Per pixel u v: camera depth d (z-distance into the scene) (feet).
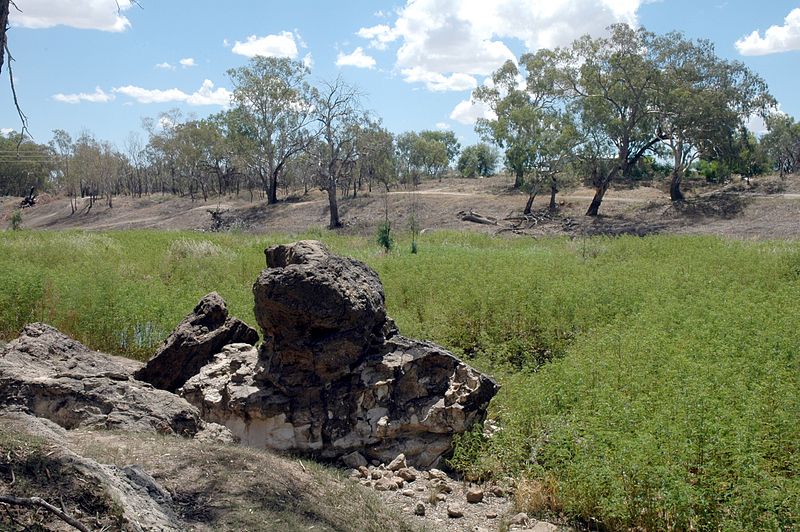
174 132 263.29
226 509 17.52
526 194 193.36
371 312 27.81
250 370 28.76
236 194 257.14
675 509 18.93
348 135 178.29
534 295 48.62
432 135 365.81
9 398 24.67
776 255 69.41
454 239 125.90
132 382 26.76
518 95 191.31
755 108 152.46
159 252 83.76
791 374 29.76
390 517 20.48
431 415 26.40
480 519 21.97
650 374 29.73
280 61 201.87
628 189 204.03
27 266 56.39
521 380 31.89
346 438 26.78
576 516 21.48
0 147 271.49
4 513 14.14
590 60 155.43
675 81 149.79
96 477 15.71
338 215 193.67
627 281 53.88
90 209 257.55
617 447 21.17
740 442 20.02
